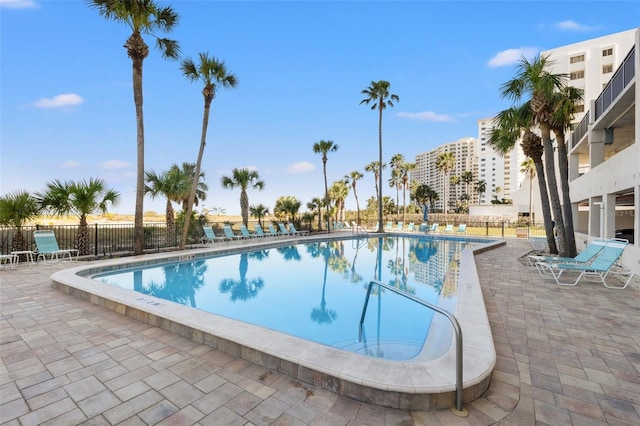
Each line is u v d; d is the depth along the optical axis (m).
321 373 2.41
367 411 2.12
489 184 90.88
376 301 6.14
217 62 12.42
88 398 2.26
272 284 7.69
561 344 3.28
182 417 2.04
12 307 4.51
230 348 3.00
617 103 9.25
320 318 5.14
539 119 9.75
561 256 9.66
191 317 3.59
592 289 5.77
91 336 3.45
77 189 9.23
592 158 11.77
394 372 2.33
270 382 2.49
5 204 8.41
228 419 2.02
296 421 2.01
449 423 1.99
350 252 13.77
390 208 65.06
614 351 3.10
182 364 2.79
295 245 16.03
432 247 15.76
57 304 4.66
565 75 9.70
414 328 4.66
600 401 2.25
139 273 8.70
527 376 2.61
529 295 5.33
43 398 2.25
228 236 16.33
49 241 8.77
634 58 7.89
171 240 13.33
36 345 3.19
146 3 9.73
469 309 3.90
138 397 2.27
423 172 117.56
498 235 21.80
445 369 2.38
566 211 10.41
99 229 11.27
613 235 9.30
